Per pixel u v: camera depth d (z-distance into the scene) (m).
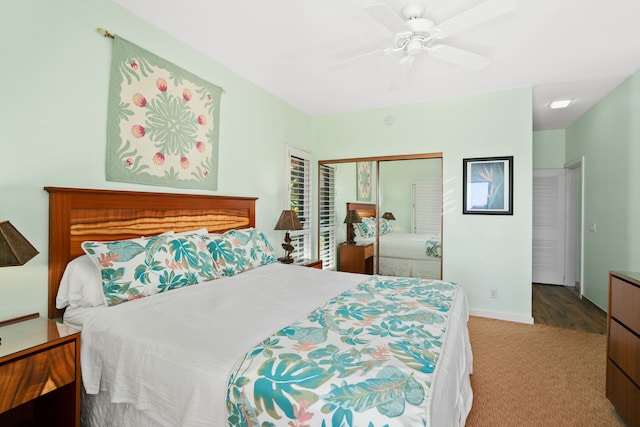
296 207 3.99
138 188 2.10
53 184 1.68
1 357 1.10
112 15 1.94
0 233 1.13
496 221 3.42
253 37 2.36
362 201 4.14
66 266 1.70
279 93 3.52
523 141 3.29
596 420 1.77
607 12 2.02
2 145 1.50
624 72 2.93
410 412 0.85
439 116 3.67
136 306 1.59
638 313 1.60
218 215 2.73
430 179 3.76
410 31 1.90
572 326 3.21
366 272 4.14
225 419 1.02
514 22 2.12
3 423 1.47
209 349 1.17
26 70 1.57
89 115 1.83
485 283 3.48
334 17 2.11
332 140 4.29
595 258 3.88
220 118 2.79
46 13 1.64
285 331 1.32
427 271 3.77
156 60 2.19
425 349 1.19
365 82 3.20
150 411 1.18
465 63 2.22
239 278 2.23
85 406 1.45
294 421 0.92
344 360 1.08
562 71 2.90
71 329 1.40
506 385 2.12
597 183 3.78
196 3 1.97
